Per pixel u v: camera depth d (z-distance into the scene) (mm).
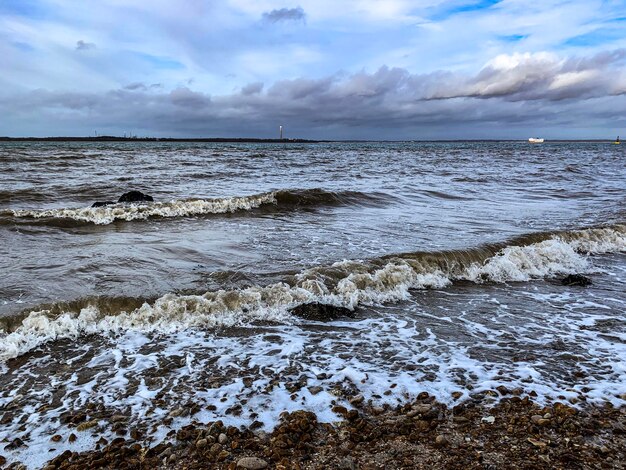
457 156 56438
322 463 3197
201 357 4965
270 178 23875
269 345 5301
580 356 5051
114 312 5926
